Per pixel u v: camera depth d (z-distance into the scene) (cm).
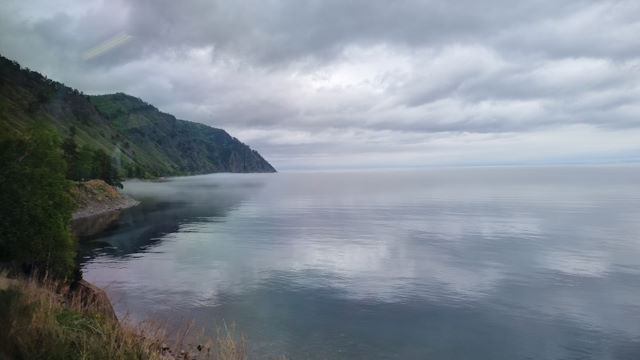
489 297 4025
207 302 3662
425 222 10494
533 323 3341
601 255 6244
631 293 4228
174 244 6738
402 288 4288
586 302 3916
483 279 4731
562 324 3334
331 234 8281
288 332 2995
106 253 5859
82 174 12481
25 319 886
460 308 3675
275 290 4112
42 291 1228
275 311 3459
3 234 2819
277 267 5197
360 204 16400
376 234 8338
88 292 2408
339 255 6078
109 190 12125
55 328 912
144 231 8025
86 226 8312
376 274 4894
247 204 15638
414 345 2858
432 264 5497
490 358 2714
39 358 812
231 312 3409
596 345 2953
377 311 3538
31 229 2941
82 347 931
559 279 4775
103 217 9719
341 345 2812
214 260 5541
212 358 2002
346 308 3606
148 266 5072
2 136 3200
